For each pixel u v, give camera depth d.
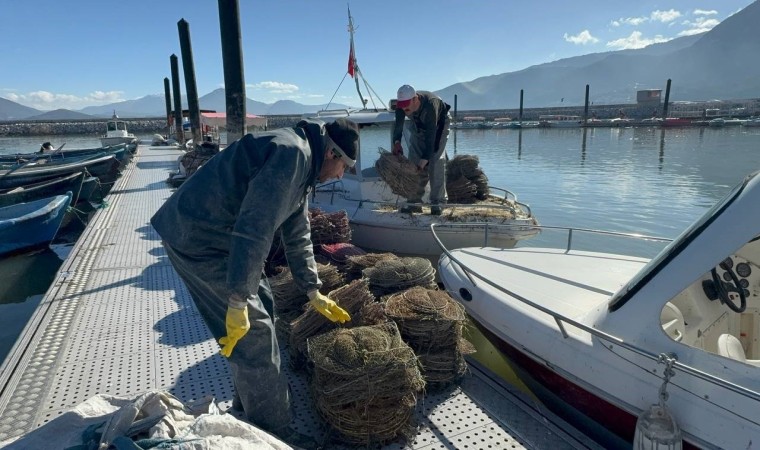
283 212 2.28
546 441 2.88
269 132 2.38
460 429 2.96
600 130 52.56
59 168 14.27
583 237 10.62
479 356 4.70
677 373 2.57
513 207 6.80
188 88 20.08
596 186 16.61
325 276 4.11
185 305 4.73
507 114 91.62
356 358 2.75
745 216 2.50
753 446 2.32
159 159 21.69
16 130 71.25
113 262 6.18
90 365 3.60
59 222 11.27
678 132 45.09
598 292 3.83
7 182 13.49
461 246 6.39
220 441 2.09
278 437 2.70
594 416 3.06
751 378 2.40
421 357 3.26
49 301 4.82
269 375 2.61
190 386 3.34
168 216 2.45
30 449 2.26
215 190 2.35
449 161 7.51
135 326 4.27
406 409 2.85
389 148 7.39
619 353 2.83
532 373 3.48
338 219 5.69
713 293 3.16
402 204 6.57
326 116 7.38
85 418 2.41
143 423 2.23
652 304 2.73
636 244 10.10
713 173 18.97
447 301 3.52
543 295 3.80
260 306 2.58
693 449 2.50
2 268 10.34
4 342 6.75
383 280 3.99
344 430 2.74
